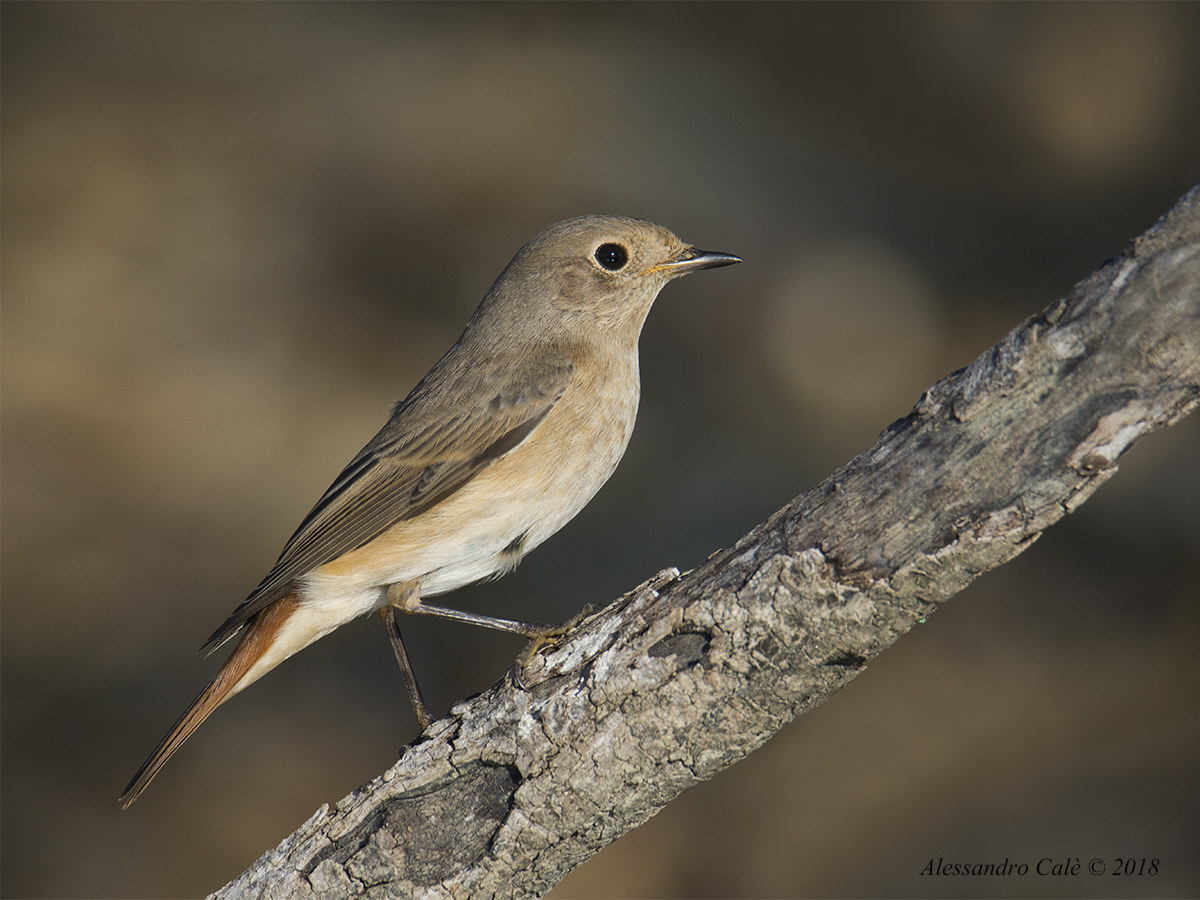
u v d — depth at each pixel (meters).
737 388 14.55
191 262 16.09
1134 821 9.71
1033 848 9.67
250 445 13.87
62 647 12.18
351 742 11.38
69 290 15.46
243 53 19.61
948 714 10.84
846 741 10.74
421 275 15.98
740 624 4.59
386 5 20.97
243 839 10.57
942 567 4.25
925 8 19.22
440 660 12.09
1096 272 4.03
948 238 16.23
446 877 5.08
